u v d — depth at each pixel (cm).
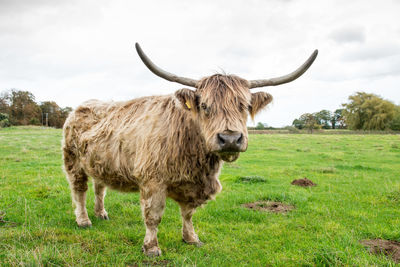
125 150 451
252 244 482
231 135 339
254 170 1317
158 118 433
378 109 6894
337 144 2752
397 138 3553
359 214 643
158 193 420
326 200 780
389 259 408
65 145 562
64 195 746
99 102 569
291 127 6456
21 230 485
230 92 366
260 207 708
